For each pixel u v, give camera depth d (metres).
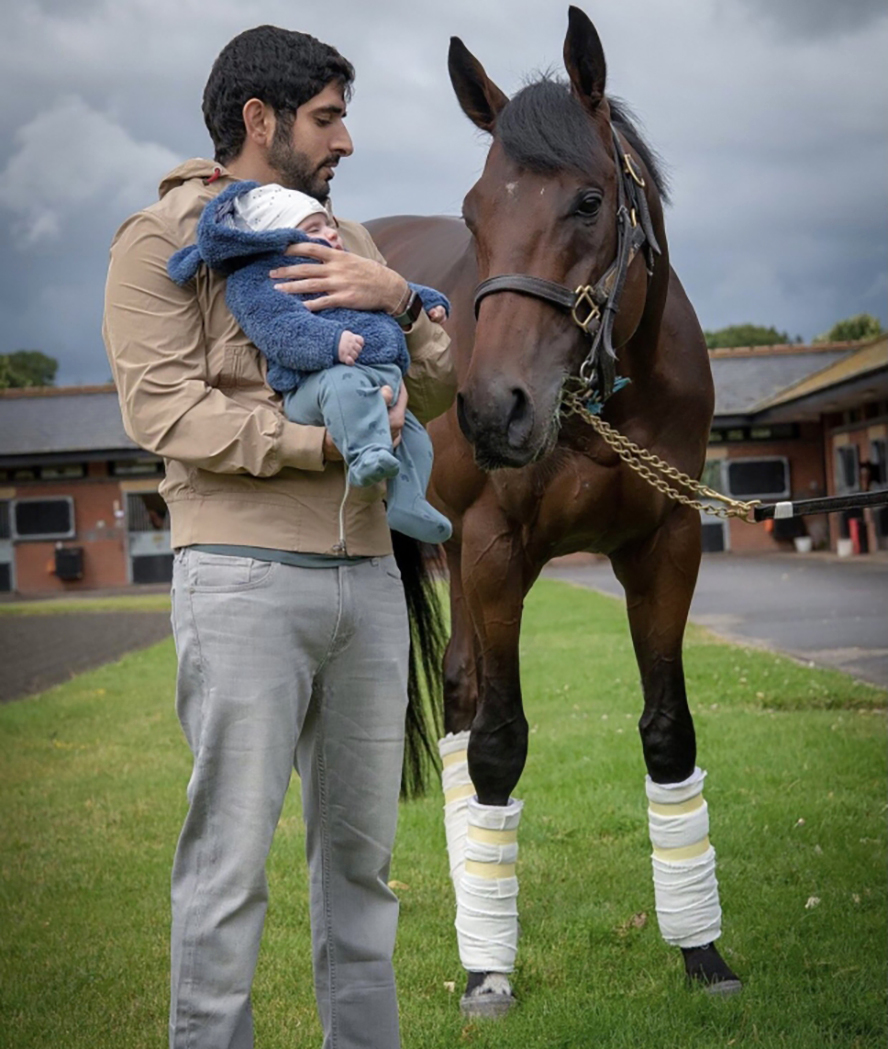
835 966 3.30
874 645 9.34
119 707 8.65
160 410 2.09
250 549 2.15
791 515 2.98
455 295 3.57
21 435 31.22
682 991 3.21
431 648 4.25
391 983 2.38
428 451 2.32
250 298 2.10
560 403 2.68
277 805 2.19
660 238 3.06
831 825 4.54
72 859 4.81
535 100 2.74
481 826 3.28
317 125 2.26
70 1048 3.12
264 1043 3.09
